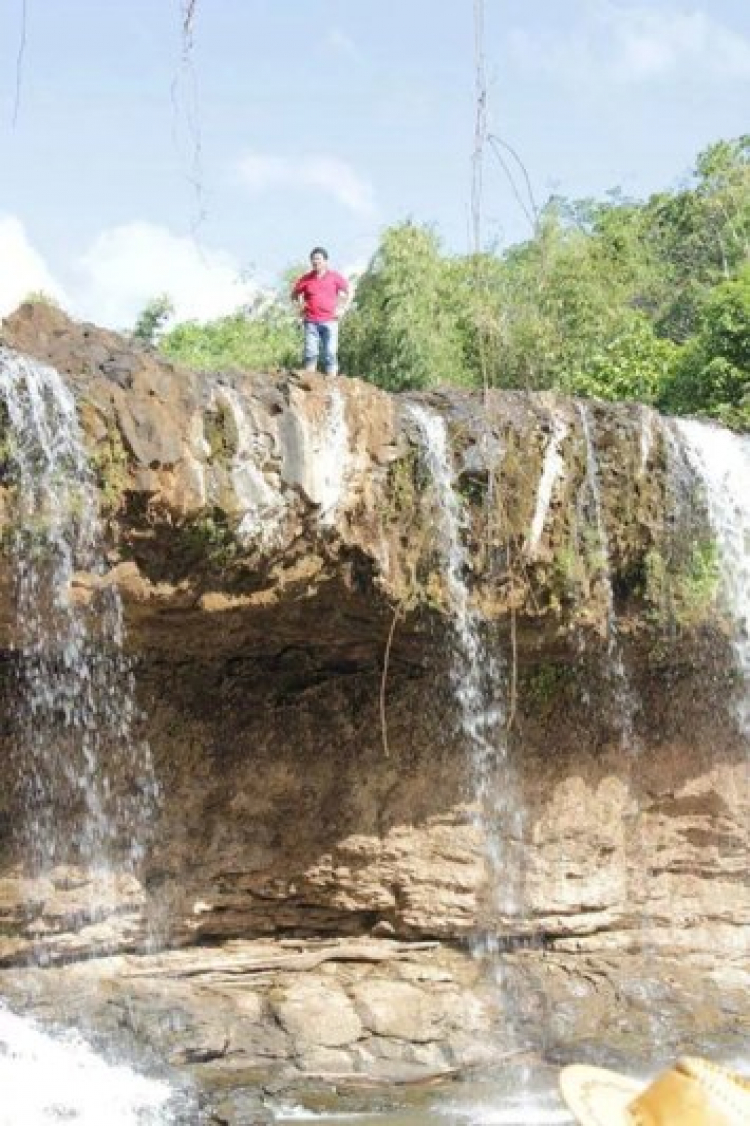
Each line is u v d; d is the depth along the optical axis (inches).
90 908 629.6
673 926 753.0
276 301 1748.3
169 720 653.3
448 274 1446.9
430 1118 570.6
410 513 608.4
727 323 1166.3
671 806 761.0
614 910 735.7
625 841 748.0
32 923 614.9
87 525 518.9
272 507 560.7
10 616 538.0
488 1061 645.3
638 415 682.2
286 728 681.6
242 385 559.5
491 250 1371.8
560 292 1317.7
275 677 679.1
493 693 698.8
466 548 626.8
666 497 694.5
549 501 644.1
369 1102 590.6
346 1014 645.3
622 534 680.4
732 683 758.5
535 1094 611.2
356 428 588.7
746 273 1202.0
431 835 697.6
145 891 647.8
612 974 716.7
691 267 1876.2
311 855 683.4
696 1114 261.4
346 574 601.3
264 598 588.4
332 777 689.0
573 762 731.4
